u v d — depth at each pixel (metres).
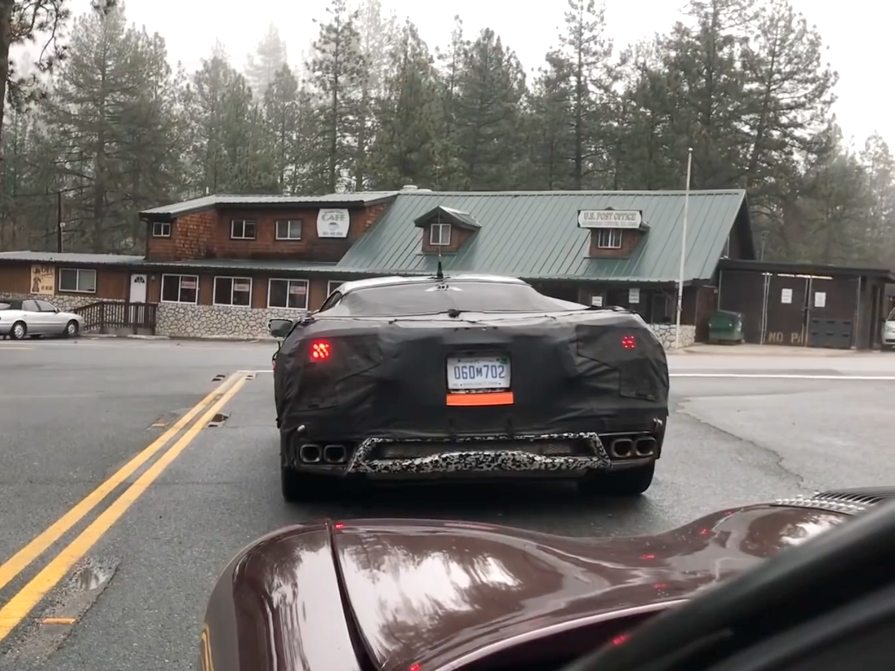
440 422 4.69
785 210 54.44
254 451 7.45
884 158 89.62
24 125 68.75
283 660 1.71
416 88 54.34
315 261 38.22
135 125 64.75
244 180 59.97
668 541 2.45
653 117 54.06
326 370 4.69
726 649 0.89
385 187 53.06
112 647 3.34
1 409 10.15
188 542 4.71
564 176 59.50
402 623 1.77
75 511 5.36
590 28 58.09
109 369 16.05
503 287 5.77
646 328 5.00
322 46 62.78
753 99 53.44
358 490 5.92
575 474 5.00
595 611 1.72
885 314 37.31
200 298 38.75
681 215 33.81
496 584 1.96
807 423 9.07
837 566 0.81
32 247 67.88
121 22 64.69
